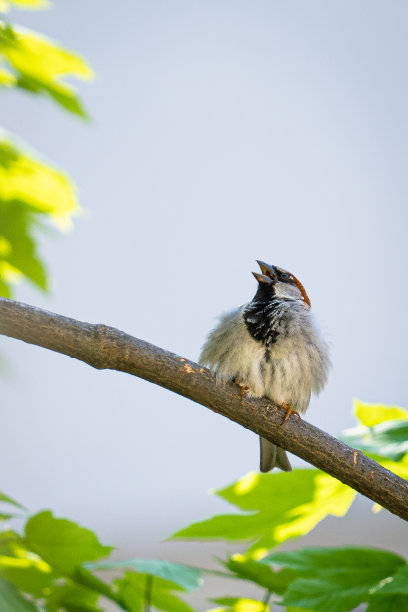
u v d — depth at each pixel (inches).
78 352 238.1
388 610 211.9
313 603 212.5
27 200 289.0
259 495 236.4
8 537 216.5
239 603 234.7
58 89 274.4
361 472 242.5
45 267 295.9
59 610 228.1
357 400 246.5
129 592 227.5
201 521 235.0
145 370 247.8
